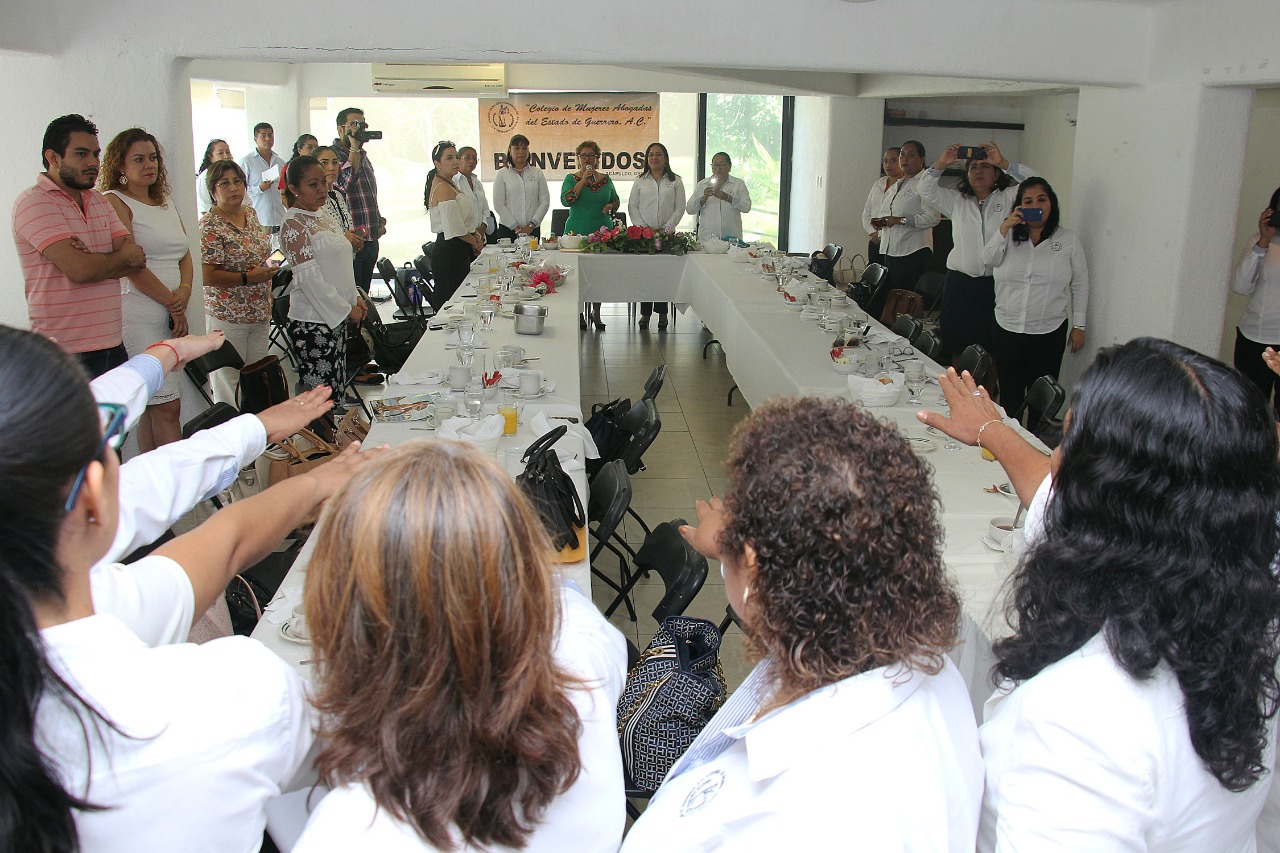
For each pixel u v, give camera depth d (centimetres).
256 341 557
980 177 575
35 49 421
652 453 554
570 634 113
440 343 484
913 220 779
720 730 111
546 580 93
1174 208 498
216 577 115
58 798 79
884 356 439
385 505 87
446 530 86
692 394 669
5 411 77
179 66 456
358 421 383
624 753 171
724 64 487
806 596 94
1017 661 110
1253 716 101
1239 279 526
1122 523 103
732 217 912
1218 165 486
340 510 90
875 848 90
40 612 84
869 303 725
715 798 101
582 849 104
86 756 83
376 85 951
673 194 894
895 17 488
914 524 95
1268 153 678
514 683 90
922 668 96
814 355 472
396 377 407
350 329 588
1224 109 479
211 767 88
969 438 179
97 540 89
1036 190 509
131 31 441
